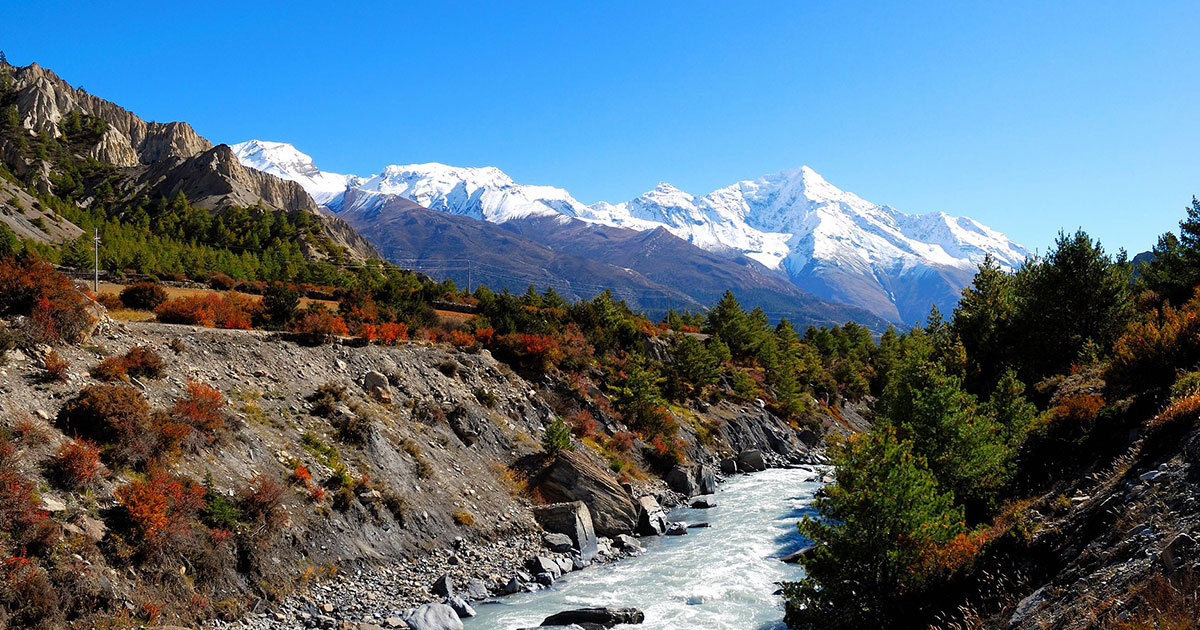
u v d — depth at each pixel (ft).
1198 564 28.45
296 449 79.87
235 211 580.30
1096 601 32.09
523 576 80.33
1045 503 56.29
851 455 53.93
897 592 49.14
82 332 74.18
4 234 251.39
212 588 57.11
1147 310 131.54
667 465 147.84
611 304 239.30
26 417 57.67
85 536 50.90
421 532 82.23
